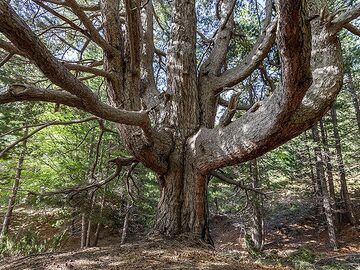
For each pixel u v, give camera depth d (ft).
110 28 13.46
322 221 49.03
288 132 10.85
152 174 36.99
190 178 15.35
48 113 24.71
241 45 25.76
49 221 33.50
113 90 13.28
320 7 12.11
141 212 39.06
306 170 47.14
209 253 12.59
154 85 20.02
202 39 25.67
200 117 17.56
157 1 27.07
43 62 6.81
